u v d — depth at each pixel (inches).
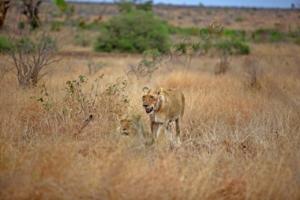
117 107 567.5
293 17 3796.8
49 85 745.6
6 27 1152.2
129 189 337.1
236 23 3535.9
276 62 1224.2
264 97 705.6
